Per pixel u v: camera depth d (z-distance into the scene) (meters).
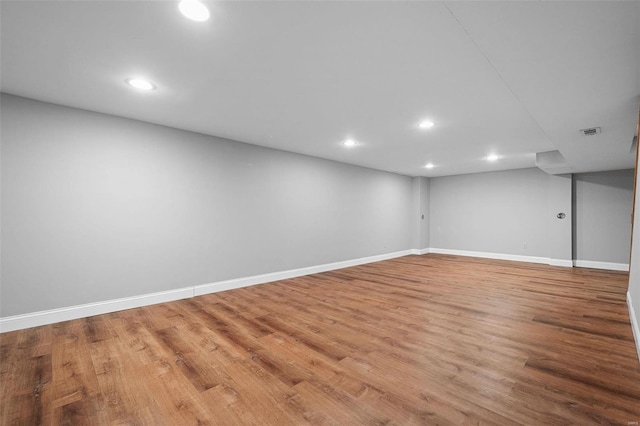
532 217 6.97
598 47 1.72
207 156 4.20
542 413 1.63
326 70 2.32
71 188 3.13
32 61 2.20
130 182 3.52
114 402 1.76
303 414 1.65
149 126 3.67
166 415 1.64
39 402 1.75
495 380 1.97
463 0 1.38
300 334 2.75
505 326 2.93
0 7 1.58
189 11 1.62
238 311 3.42
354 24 1.74
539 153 5.32
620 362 2.20
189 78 2.47
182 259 3.95
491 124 3.61
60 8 1.60
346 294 4.16
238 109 3.19
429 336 2.70
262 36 1.87
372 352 2.38
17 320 2.83
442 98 2.84
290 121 3.59
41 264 2.96
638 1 1.33
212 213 4.25
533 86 2.25
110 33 1.84
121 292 3.45
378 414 1.64
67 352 2.38
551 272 5.71
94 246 3.27
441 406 1.71
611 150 4.24
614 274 5.51
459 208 8.13
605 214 6.11
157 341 2.59
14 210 2.83
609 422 1.56
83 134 3.21
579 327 2.90
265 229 4.91
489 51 1.80
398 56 2.10
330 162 6.05
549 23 1.52
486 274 5.55
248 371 2.10
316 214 5.76
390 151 5.20
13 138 2.83
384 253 7.44
